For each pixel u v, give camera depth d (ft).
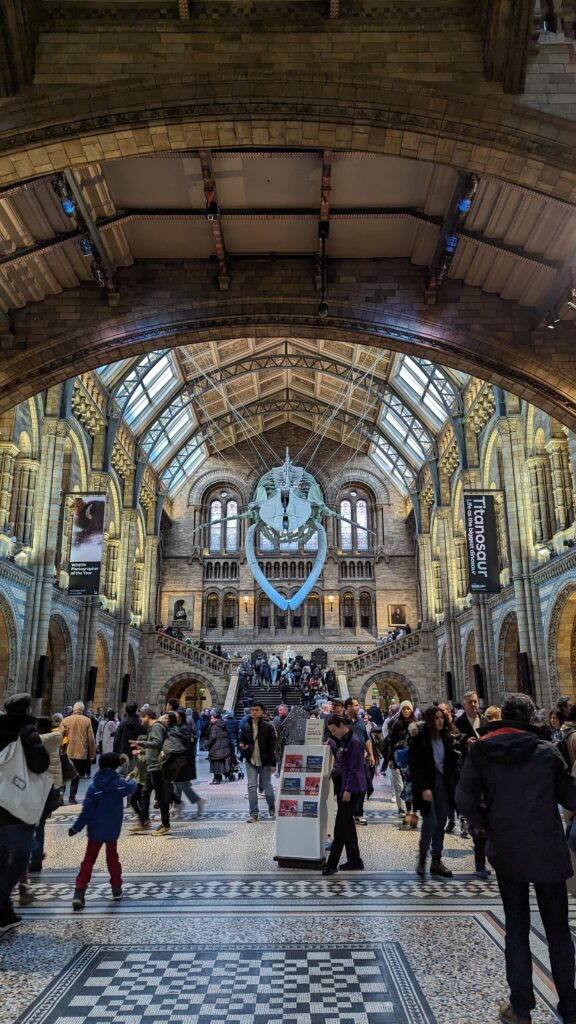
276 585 153.89
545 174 40.29
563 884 15.42
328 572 154.20
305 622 151.84
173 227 54.80
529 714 16.57
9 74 38.83
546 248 50.98
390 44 39.91
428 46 39.88
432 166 47.83
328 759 31.60
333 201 52.03
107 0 40.22
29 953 19.95
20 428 78.59
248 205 52.39
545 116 38.68
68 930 21.93
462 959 19.35
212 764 63.00
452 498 122.01
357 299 57.93
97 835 24.59
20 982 17.98
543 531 80.74
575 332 56.70
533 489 83.41
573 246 49.60
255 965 19.04
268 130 40.57
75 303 58.03
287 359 130.93
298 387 146.72
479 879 27.81
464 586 117.39
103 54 39.68
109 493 112.57
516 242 51.52
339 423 154.92
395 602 152.25
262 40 39.91
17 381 57.72
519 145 39.24
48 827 40.78
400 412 131.95
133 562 121.29
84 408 96.94
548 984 17.93
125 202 51.62
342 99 39.09
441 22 40.14
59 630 90.94
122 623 114.52
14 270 53.26
